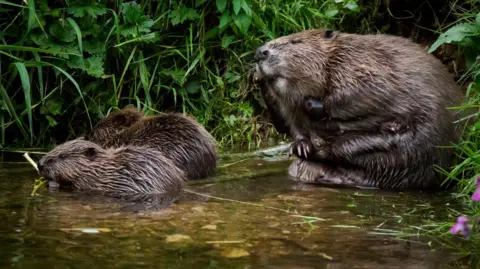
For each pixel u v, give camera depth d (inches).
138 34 463.5
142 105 489.4
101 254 239.0
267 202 331.9
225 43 494.6
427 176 375.2
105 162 363.9
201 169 398.9
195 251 245.8
